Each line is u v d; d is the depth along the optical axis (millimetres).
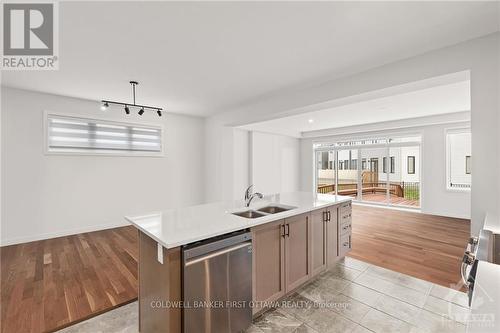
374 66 2818
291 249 2271
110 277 2691
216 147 5680
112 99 4281
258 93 3883
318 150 8617
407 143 6590
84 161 4379
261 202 2812
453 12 1823
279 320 2006
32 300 2238
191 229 1703
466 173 5570
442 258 3219
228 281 1711
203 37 2191
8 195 3701
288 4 1738
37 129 3898
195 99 4281
